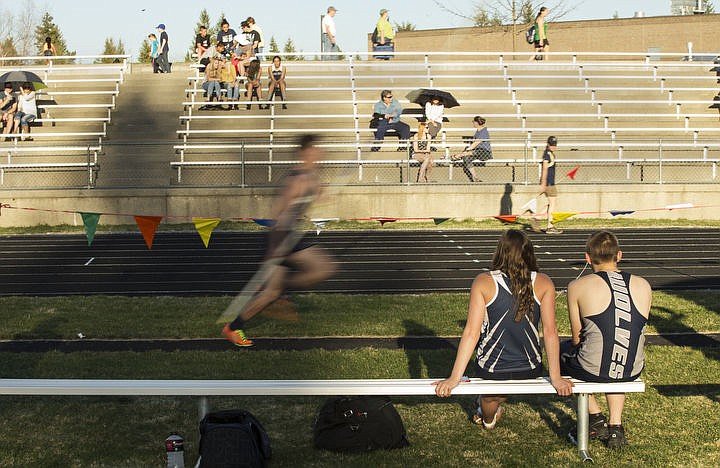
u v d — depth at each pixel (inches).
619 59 1724.9
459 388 221.9
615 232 764.0
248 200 829.8
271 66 1035.3
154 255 641.6
